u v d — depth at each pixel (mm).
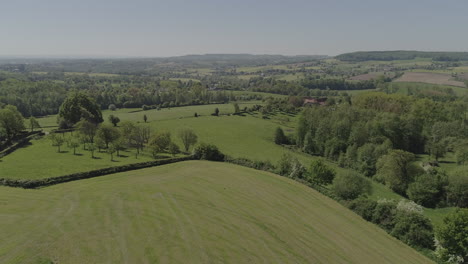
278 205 55562
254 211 51688
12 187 55562
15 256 32781
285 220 49625
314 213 53969
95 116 123375
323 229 48312
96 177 64750
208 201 53906
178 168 74250
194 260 34906
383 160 77688
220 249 38000
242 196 57969
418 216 48562
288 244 41906
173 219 44875
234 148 101312
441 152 94500
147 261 33656
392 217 50969
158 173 69500
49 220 41719
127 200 51031
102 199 50906
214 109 174125
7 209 44688
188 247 37500
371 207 54500
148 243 37375
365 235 48375
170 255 35312
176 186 60531
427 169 76062
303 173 72312
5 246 34562
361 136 98125
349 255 41594
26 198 49938
